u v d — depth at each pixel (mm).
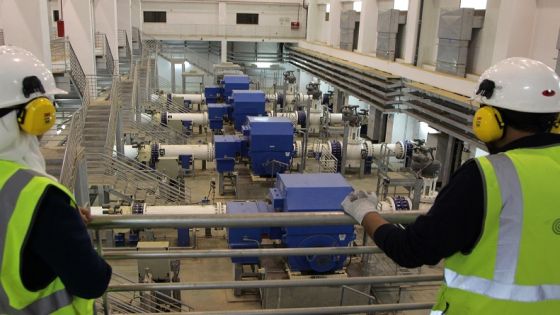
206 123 19188
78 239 1414
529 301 1511
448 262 1628
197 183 14906
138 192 11414
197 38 28375
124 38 22672
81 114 10461
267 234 7887
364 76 18656
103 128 12430
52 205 1396
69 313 1561
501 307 1519
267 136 11766
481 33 12977
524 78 1586
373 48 20719
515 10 10945
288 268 7516
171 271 8094
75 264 1399
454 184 1517
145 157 13711
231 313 2506
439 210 1504
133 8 26328
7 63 1490
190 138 19344
